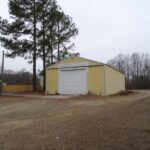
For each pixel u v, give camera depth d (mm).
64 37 29141
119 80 25141
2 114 10891
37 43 25875
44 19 26109
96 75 21141
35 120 8977
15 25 25359
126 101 13898
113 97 18375
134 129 5645
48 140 5559
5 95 22688
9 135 6559
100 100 15875
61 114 10094
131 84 46281
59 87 23578
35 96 20688
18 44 25469
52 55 27969
